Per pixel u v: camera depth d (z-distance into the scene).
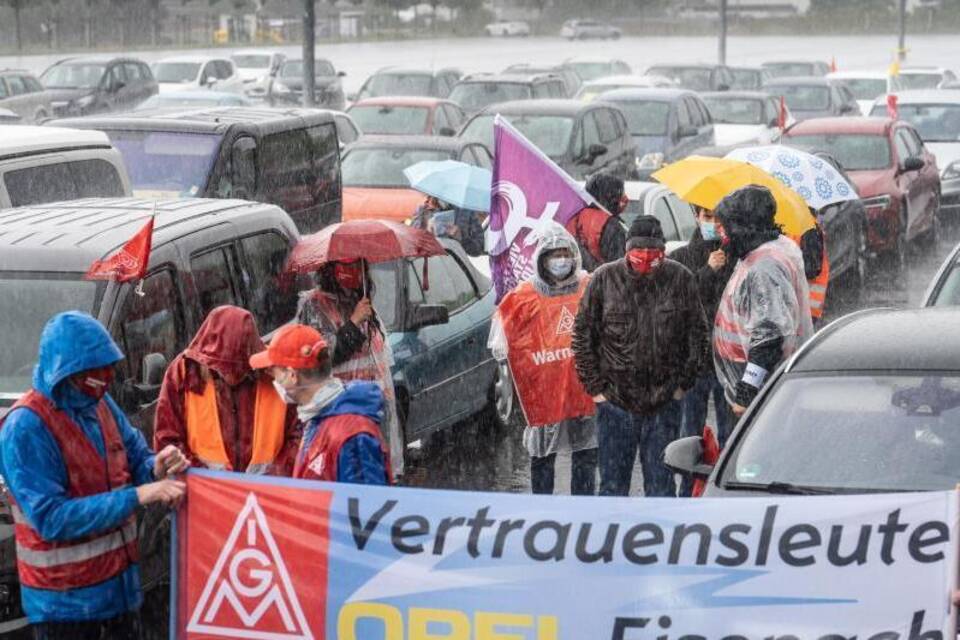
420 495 10.21
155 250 15.09
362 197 35.47
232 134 28.45
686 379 15.93
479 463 21.33
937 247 42.91
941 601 9.42
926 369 12.29
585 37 181.75
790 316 15.42
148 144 28.47
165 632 14.70
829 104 66.81
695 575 9.79
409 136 38.81
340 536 10.33
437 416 20.75
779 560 9.65
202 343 12.35
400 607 10.30
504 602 10.09
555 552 9.98
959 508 9.34
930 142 48.56
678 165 18.94
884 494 9.54
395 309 20.11
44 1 136.25
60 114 66.12
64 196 21.17
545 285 16.53
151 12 147.00
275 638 10.56
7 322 14.53
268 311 17.16
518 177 18.80
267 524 10.45
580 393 16.72
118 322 14.29
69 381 10.68
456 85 61.72
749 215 15.55
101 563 10.85
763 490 11.58
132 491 10.51
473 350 21.73
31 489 10.52
